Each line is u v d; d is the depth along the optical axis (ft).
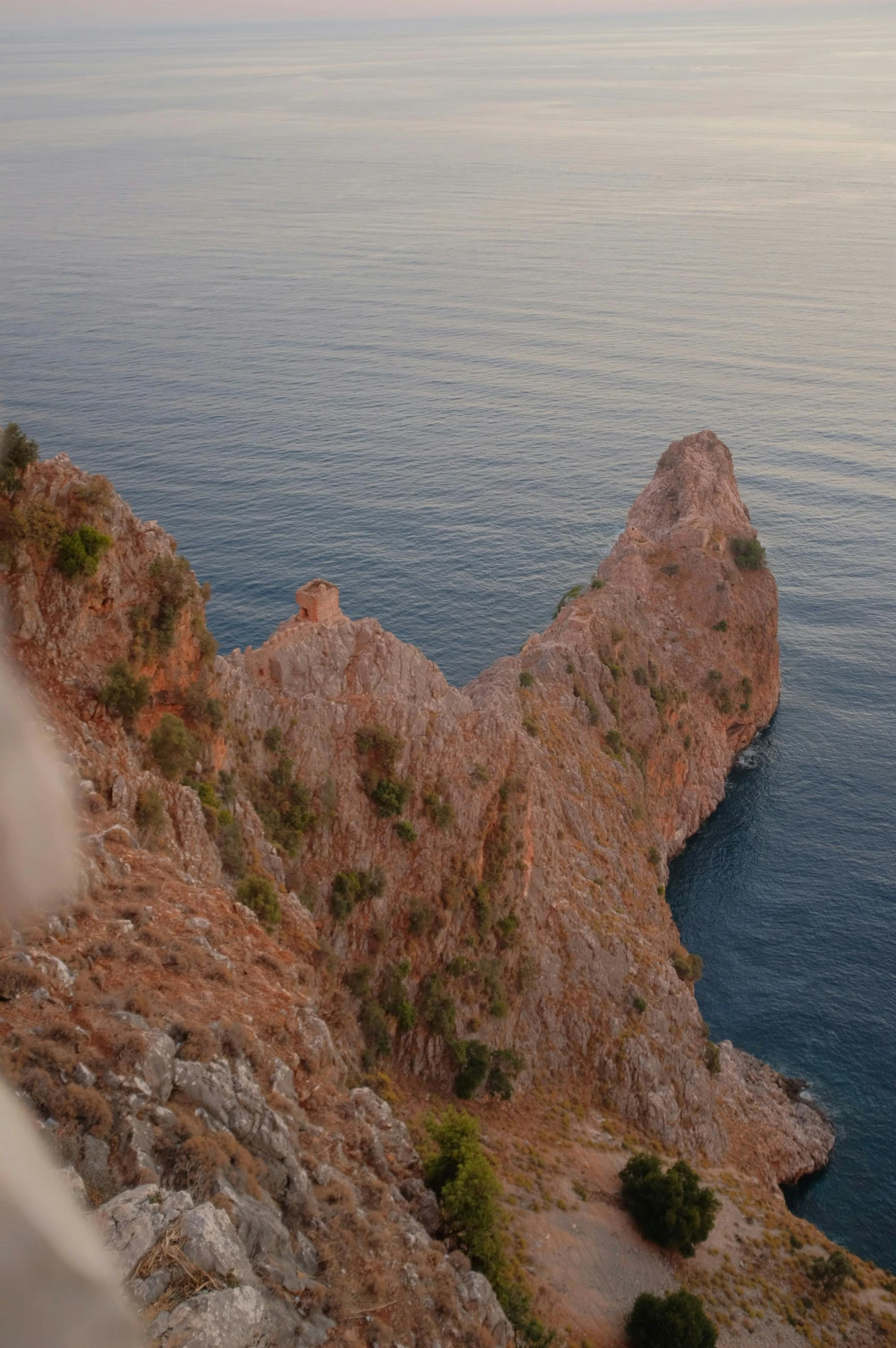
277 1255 87.71
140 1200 75.72
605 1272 173.06
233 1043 102.53
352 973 195.83
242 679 198.18
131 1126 83.41
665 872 314.96
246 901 162.81
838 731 400.67
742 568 418.51
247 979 119.96
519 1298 132.57
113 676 153.79
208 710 174.29
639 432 648.38
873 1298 198.29
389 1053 198.49
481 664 415.03
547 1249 170.91
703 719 379.35
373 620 239.09
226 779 179.83
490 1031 217.36
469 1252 122.72
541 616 447.83
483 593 463.01
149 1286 70.64
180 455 583.58
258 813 191.01
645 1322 160.15
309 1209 95.40
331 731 211.00
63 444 586.45
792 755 388.78
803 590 485.97
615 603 374.02
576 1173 196.24
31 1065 84.74
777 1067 263.70
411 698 236.43
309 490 548.31
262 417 651.66
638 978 247.70
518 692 310.45
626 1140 215.92
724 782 373.20
